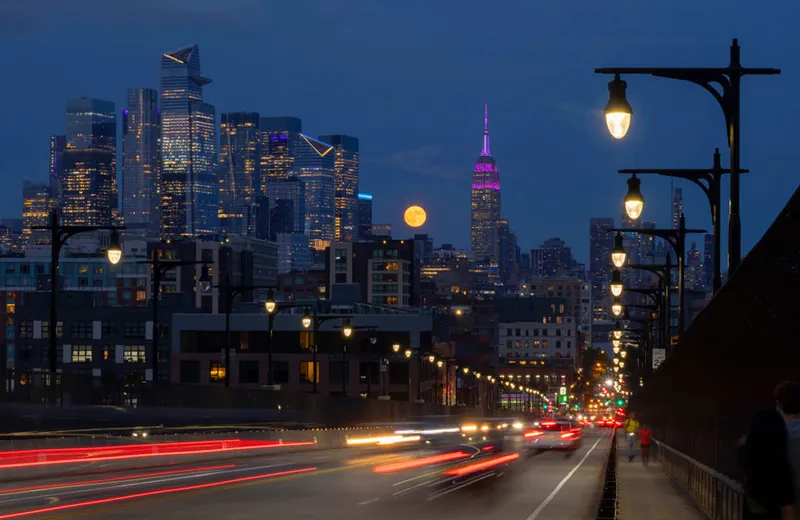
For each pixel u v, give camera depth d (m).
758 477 10.66
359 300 197.38
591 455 64.38
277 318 172.38
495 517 27.72
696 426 31.97
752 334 19.31
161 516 26.94
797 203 14.17
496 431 125.06
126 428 54.38
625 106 18.39
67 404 50.47
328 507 29.92
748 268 17.23
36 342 194.00
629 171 28.58
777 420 10.71
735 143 20.41
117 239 45.06
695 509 25.81
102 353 192.50
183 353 174.00
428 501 32.22
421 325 172.50
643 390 84.69
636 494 30.62
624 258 37.28
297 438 65.00
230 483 38.62
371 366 171.38
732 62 20.31
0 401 46.31
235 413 65.12
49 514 27.14
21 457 39.56
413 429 91.56
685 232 40.34
